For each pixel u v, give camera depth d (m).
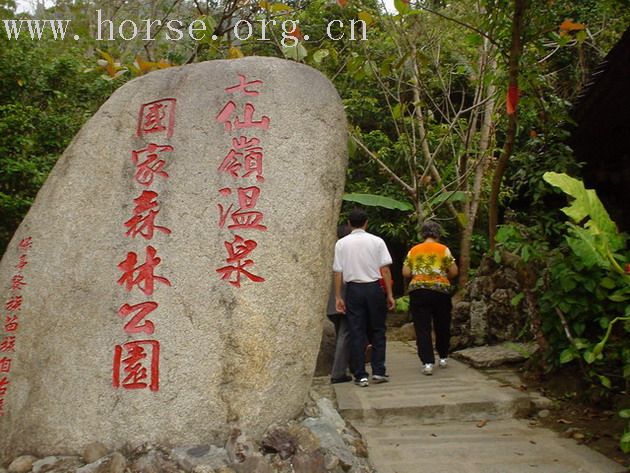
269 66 3.88
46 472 2.97
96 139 3.83
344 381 5.51
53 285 3.51
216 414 3.15
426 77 10.38
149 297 3.36
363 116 11.62
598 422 4.11
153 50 9.22
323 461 3.01
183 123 3.76
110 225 3.58
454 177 9.76
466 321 6.64
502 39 4.80
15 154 6.74
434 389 4.89
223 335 3.27
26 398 3.30
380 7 9.32
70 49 8.31
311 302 3.44
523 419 4.35
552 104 5.75
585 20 10.05
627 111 6.46
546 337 4.84
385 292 5.55
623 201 8.38
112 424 3.14
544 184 5.54
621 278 3.87
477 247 10.69
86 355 3.30
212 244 3.44
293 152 3.63
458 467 3.41
